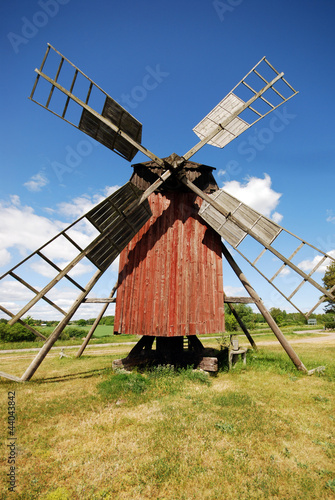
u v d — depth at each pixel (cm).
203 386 775
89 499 324
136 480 356
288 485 348
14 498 322
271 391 721
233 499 323
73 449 436
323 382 811
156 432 485
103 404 631
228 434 477
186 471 374
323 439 466
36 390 757
